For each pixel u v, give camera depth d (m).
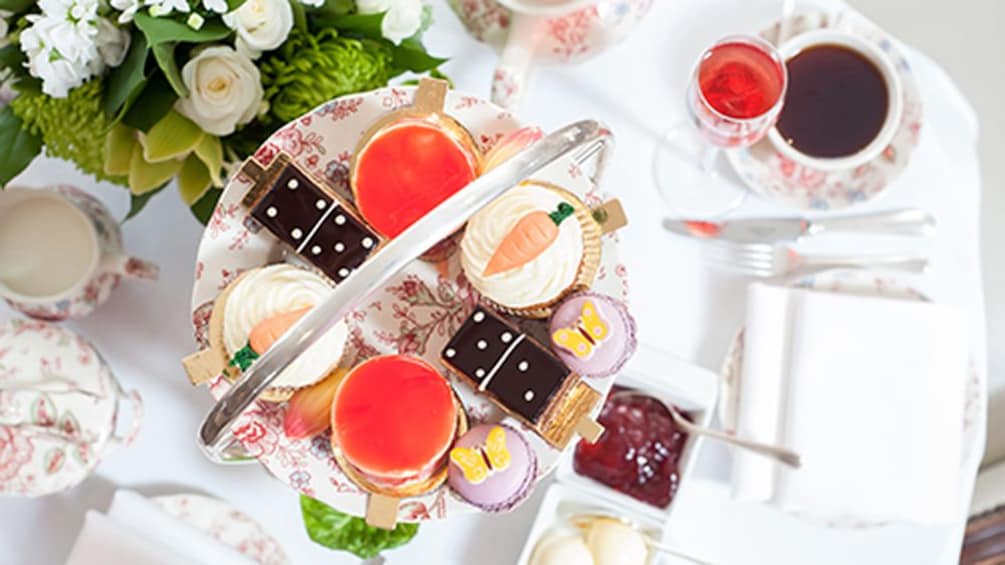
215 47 0.94
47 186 1.15
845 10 1.17
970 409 1.15
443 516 0.92
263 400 0.91
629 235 1.18
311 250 0.91
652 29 1.19
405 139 0.91
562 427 0.91
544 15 1.03
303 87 0.97
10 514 1.14
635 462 1.11
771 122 1.08
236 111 0.95
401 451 0.88
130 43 0.94
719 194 1.18
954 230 1.19
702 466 1.16
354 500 0.92
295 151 0.94
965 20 1.57
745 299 1.17
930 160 1.19
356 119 0.94
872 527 1.13
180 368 1.15
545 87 1.19
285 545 1.15
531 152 0.84
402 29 0.99
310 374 0.90
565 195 0.92
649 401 1.12
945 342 1.12
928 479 1.11
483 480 0.89
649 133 1.19
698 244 1.17
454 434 0.90
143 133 0.96
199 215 1.01
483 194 0.83
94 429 1.06
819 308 1.12
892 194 1.19
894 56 1.16
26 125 0.98
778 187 1.17
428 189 0.91
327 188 0.92
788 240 1.16
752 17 1.18
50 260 1.10
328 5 0.98
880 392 1.12
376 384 0.89
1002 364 1.54
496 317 0.91
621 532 1.08
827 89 1.16
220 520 1.13
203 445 0.84
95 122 0.96
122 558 1.06
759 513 1.16
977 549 1.40
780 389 1.13
